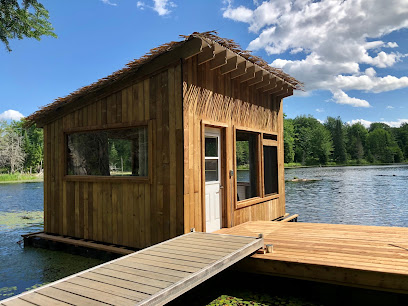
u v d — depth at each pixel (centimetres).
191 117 489
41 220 1056
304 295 376
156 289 257
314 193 1841
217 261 326
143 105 521
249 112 674
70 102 619
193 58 498
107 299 240
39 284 452
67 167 653
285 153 7488
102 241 577
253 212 672
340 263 347
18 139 4959
